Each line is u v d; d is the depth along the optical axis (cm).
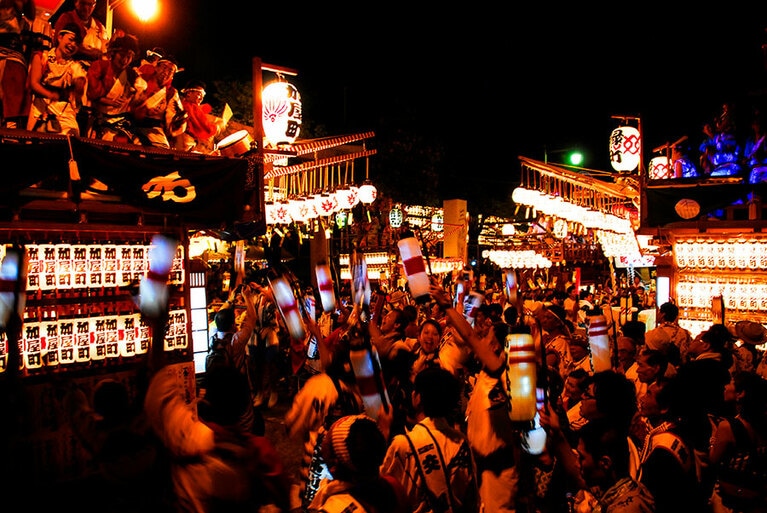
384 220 2341
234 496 336
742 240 1052
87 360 754
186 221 860
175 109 923
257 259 1579
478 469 463
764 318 1030
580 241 2909
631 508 334
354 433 316
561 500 440
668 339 664
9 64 720
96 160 742
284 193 1455
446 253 2688
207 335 1095
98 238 782
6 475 641
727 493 442
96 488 695
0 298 369
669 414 383
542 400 398
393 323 820
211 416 362
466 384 659
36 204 723
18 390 446
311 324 501
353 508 308
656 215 1095
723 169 1140
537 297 1581
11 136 683
